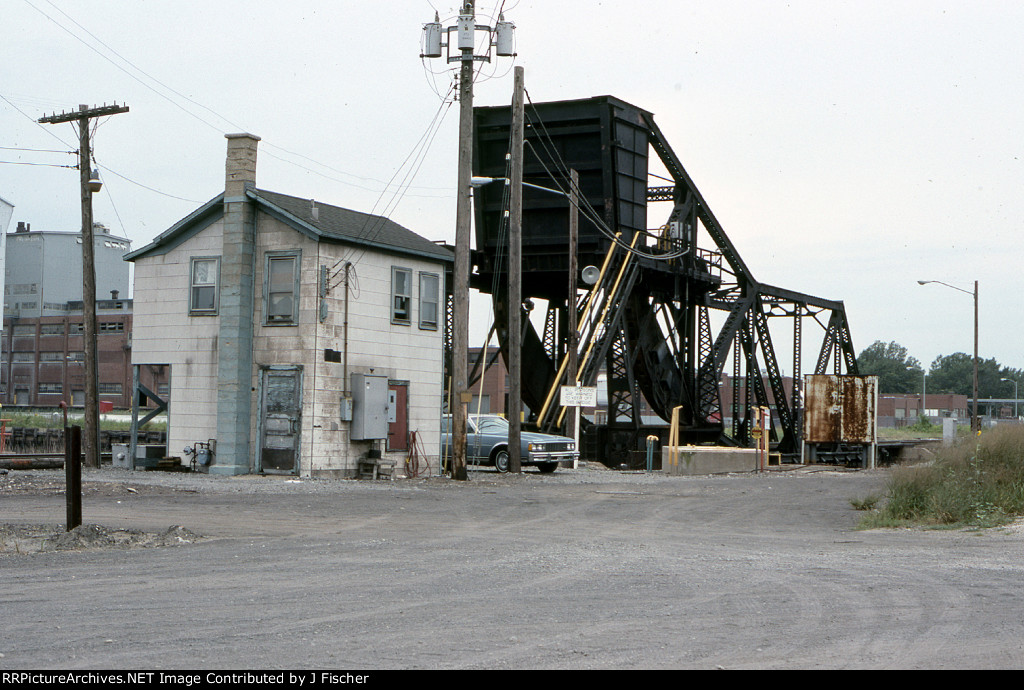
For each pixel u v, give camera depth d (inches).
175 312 1130.0
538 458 1279.5
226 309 1080.2
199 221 1119.6
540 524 658.8
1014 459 733.3
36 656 267.9
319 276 1055.0
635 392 1619.1
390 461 1079.0
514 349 1184.8
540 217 1598.2
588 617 322.3
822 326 2084.2
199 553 486.6
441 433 1219.9
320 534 580.1
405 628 305.3
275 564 446.0
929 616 322.7
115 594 365.4
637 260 1569.9
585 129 1519.4
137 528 585.9
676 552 498.9
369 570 427.2
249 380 1082.1
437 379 1213.7
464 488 975.0
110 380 3964.1
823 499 901.2
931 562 457.4
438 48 1067.9
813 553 498.6
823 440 1675.7
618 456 1619.1
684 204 1721.2
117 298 4451.3
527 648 278.4
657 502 856.3
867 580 397.7
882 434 3695.9
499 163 1603.1
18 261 4603.8
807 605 342.0
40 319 4242.1
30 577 407.2
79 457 569.3
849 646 280.1
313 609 335.9
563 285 1681.8
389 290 1147.9
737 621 315.3
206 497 817.5
